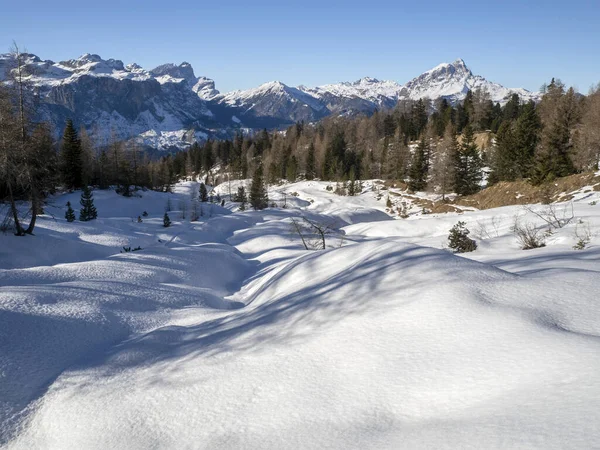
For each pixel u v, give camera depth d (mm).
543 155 46375
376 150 106562
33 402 5668
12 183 25469
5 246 22969
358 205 76062
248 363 5133
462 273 6004
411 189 77312
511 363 3598
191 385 4992
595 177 38094
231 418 4117
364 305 5742
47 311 8695
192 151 169125
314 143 124062
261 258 28547
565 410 2643
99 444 4352
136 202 70438
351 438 3281
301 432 3588
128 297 10977
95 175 80500
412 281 6039
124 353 6824
